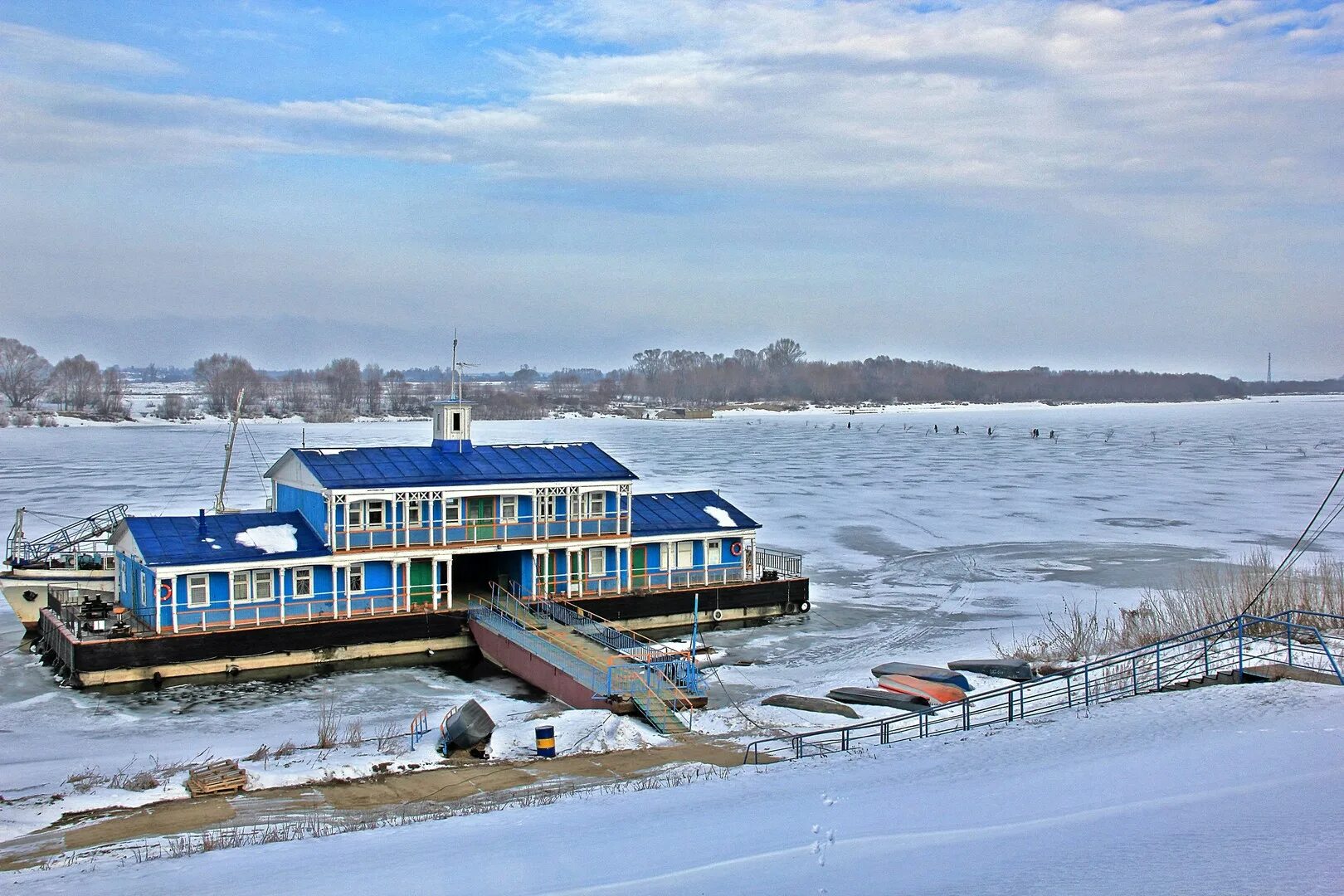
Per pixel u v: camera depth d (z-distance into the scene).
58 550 68.00
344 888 21.58
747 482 146.00
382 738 39.75
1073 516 111.81
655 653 49.47
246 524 56.25
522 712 45.78
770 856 21.59
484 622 55.38
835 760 33.66
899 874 19.70
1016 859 20.02
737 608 65.00
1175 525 104.75
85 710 46.31
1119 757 28.14
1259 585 58.50
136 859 26.19
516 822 27.19
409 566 56.91
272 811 31.20
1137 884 17.72
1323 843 19.05
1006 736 33.75
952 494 132.12
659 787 31.11
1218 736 29.41
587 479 61.12
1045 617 65.38
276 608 53.78
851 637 60.91
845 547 92.56
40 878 24.61
